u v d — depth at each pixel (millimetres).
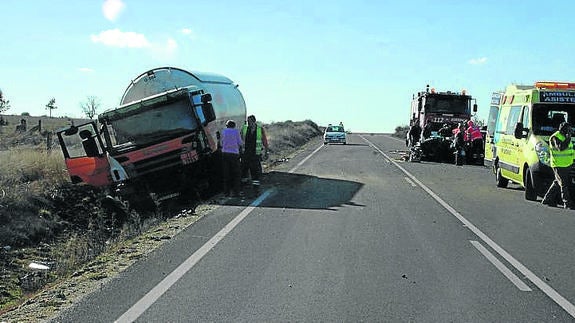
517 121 17453
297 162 29656
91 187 16438
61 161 17609
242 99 23703
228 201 15367
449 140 31250
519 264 8867
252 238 10531
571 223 12609
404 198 16266
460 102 34094
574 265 8852
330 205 14711
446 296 7141
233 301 6883
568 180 14781
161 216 13719
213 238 10531
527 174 16188
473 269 8500
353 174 23281
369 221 12430
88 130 16109
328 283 7652
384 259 9023
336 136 55250
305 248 9734
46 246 11953
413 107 38500
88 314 6465
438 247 9969
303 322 6160
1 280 9531
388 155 37156
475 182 21000
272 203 15000
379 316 6363
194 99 16938
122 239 11312
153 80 18125
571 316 6453
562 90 16609
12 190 14016
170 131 16578
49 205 14461
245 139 19609
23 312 6609
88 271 8383
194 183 16797
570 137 14945
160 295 7121
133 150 15945
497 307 6734
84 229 13836
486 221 12711
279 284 7590
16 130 41094
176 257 9086
